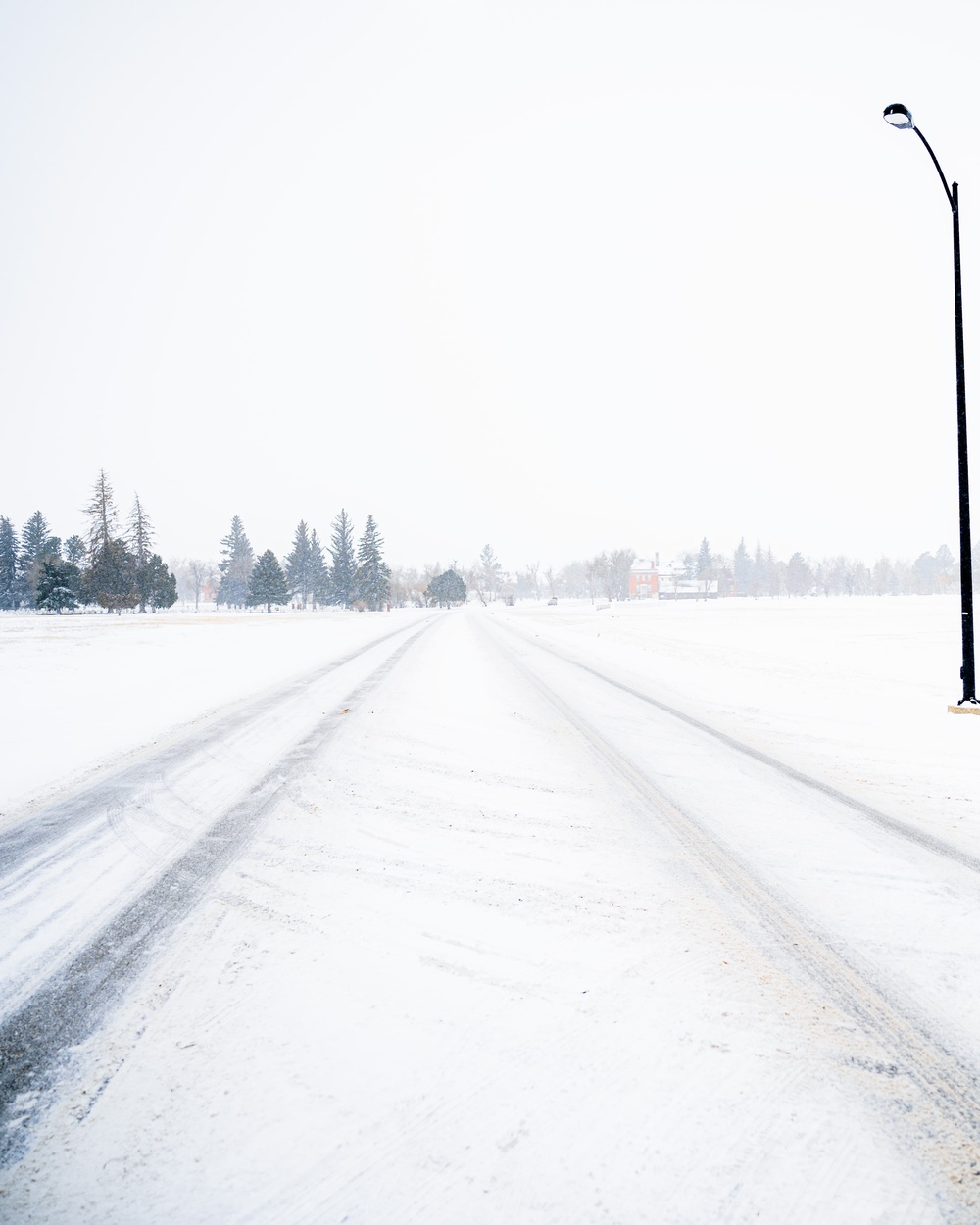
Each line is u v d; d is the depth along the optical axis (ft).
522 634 95.71
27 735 26.48
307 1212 5.41
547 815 15.78
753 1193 5.53
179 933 10.20
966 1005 8.16
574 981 8.67
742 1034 7.57
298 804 16.88
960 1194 5.49
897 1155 5.89
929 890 11.59
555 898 11.27
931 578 570.05
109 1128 6.31
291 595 348.18
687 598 499.10
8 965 9.36
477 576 524.11
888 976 8.82
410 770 20.03
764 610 226.38
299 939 9.93
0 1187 5.67
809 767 20.42
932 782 18.74
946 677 43.57
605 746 23.31
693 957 9.27
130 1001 8.41
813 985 8.60
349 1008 8.13
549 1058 7.17
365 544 319.68
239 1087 6.83
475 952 9.46
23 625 134.82
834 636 89.10
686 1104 6.50
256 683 42.09
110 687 40.68
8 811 16.96
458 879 12.09
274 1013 8.05
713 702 33.40
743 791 17.84
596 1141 6.08
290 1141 6.14
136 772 20.53
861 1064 7.07
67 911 11.07
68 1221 5.34
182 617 192.13
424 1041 7.48
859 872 12.37
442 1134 6.19
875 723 27.68
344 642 79.97
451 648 68.95
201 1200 5.55
